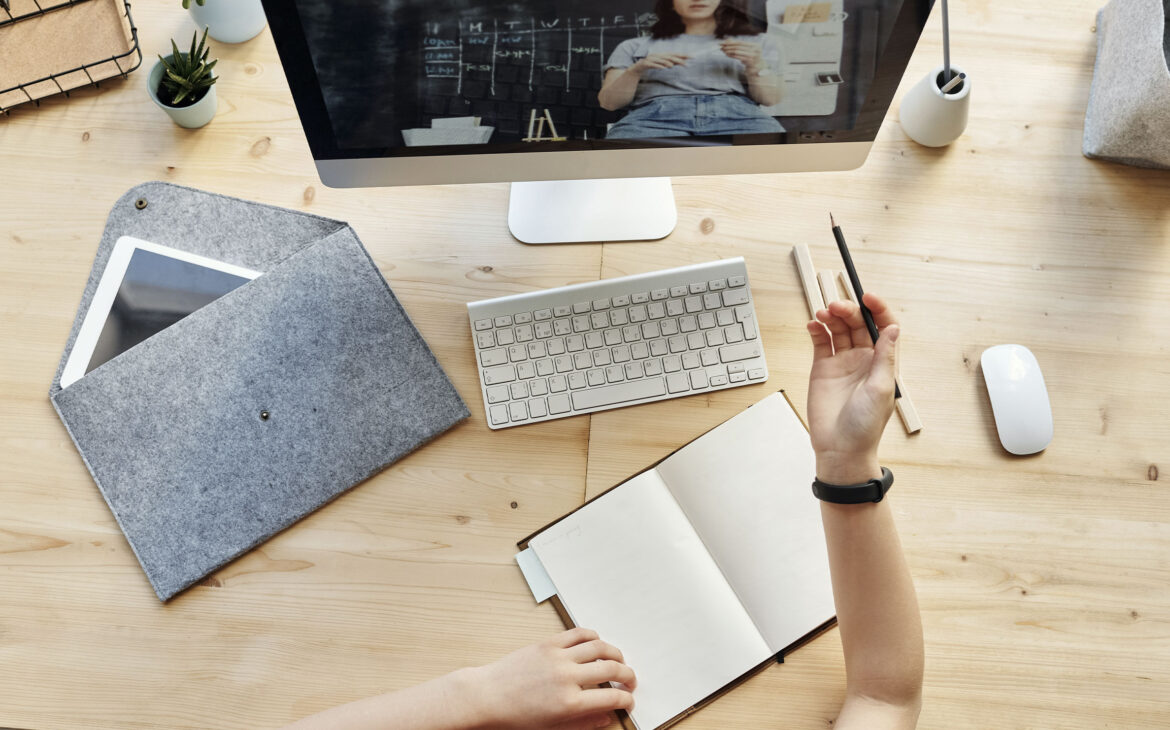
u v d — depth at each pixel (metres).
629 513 0.78
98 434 0.79
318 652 0.75
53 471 0.79
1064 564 0.79
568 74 0.68
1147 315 0.87
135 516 0.77
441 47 0.65
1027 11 0.98
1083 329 0.86
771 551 0.77
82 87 0.92
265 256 0.87
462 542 0.79
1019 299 0.87
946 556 0.79
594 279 0.87
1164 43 0.90
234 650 0.75
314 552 0.78
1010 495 0.81
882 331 0.68
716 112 0.72
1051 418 0.81
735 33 0.65
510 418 0.82
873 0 0.64
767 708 0.74
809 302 0.86
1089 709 0.75
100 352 0.82
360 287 0.84
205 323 0.82
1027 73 0.95
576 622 0.76
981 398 0.83
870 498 0.68
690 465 0.80
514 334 0.83
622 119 0.72
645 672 0.74
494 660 0.75
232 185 0.89
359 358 0.82
